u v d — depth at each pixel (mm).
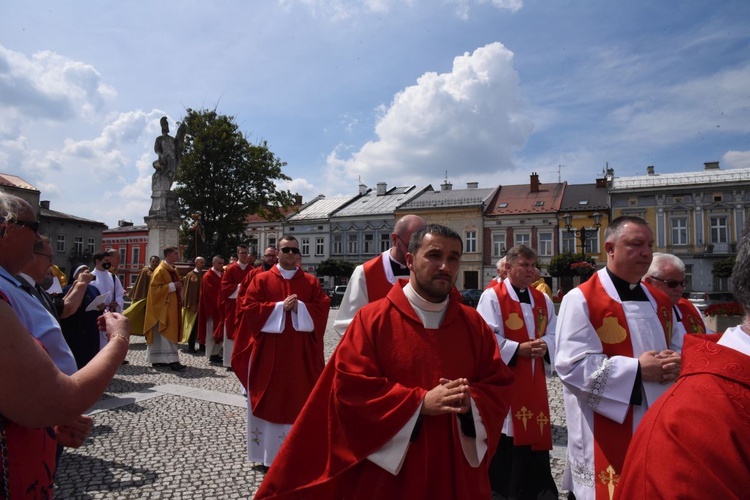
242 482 4215
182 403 6742
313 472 2203
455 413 2074
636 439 1373
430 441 2068
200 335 10617
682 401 1267
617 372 2621
